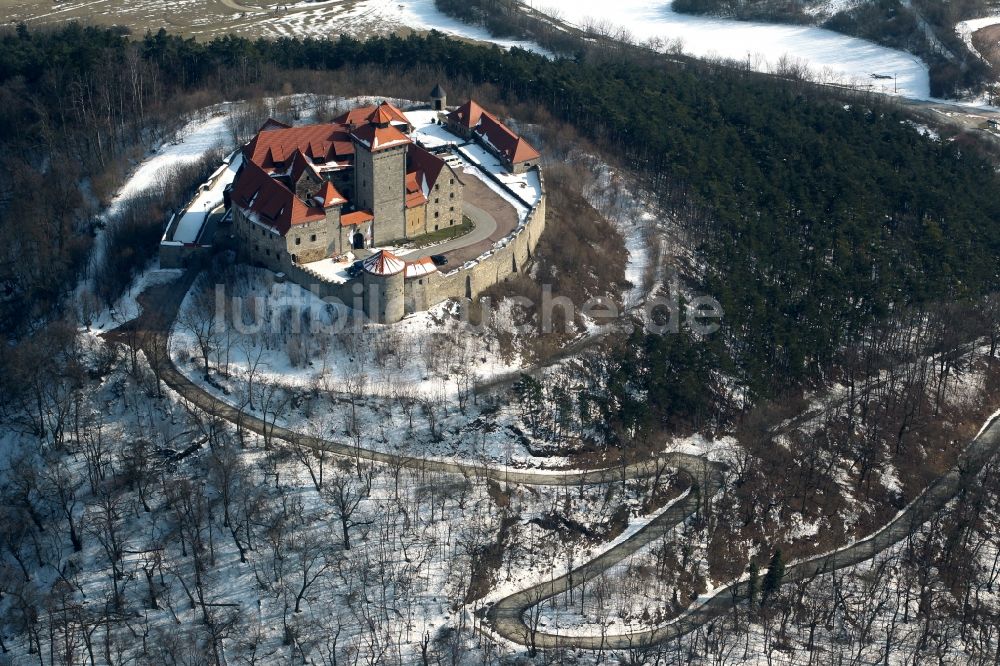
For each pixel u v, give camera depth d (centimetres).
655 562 19200
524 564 18875
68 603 17450
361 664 16850
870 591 19175
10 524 18288
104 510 18475
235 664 16850
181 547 18188
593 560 19225
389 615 17575
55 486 18938
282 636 17188
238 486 18888
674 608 18575
